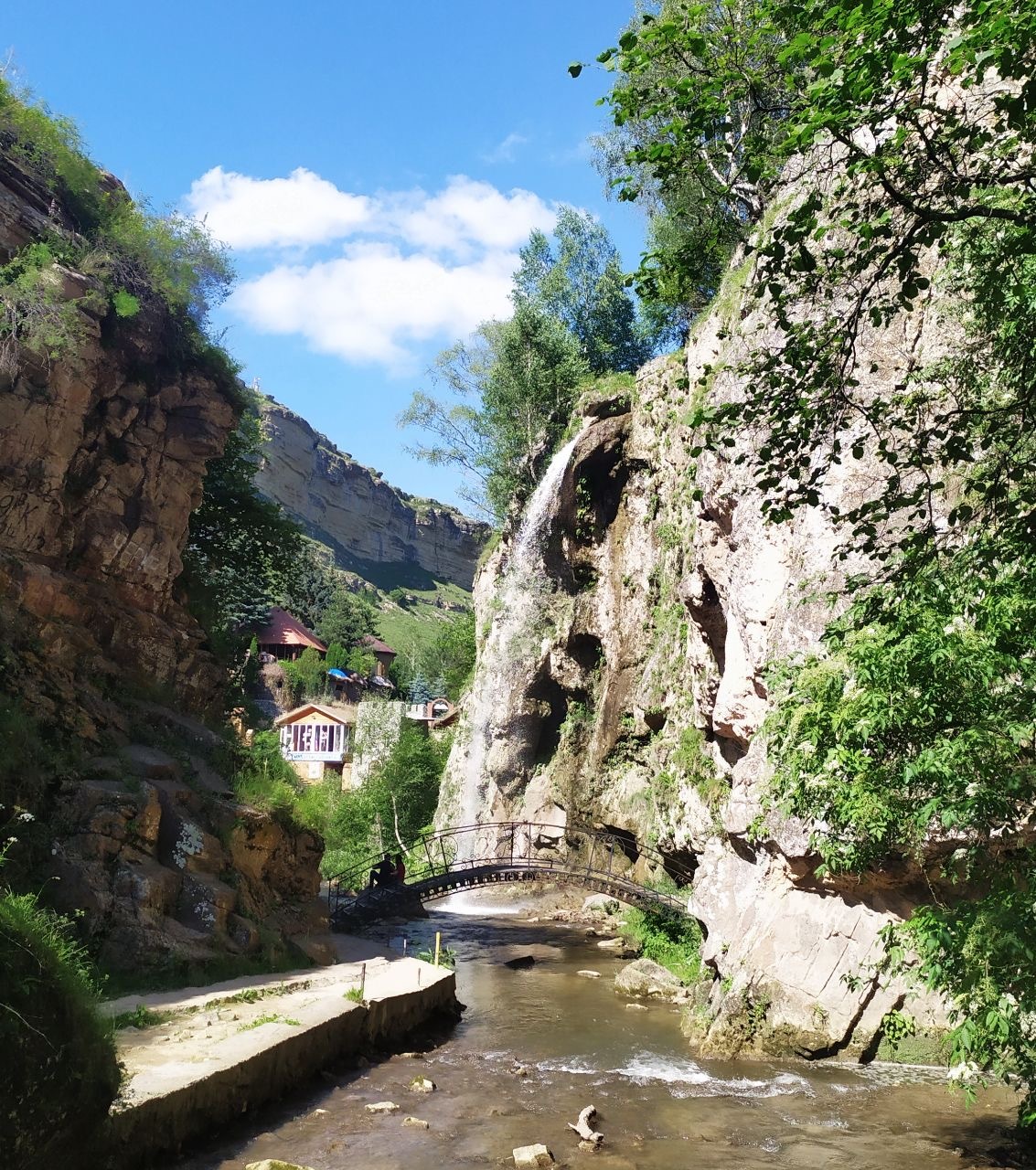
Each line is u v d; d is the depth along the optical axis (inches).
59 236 839.1
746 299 874.1
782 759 382.9
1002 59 246.1
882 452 331.3
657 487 1389.0
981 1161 436.8
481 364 2064.5
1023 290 325.4
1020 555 318.7
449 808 1763.0
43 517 789.9
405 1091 523.8
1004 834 332.8
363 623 3873.0
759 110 294.0
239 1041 481.4
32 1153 288.2
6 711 640.4
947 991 383.6
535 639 1614.2
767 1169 428.5
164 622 916.6
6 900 333.4
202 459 968.9
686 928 986.1
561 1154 440.5
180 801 708.7
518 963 973.2
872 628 344.8
